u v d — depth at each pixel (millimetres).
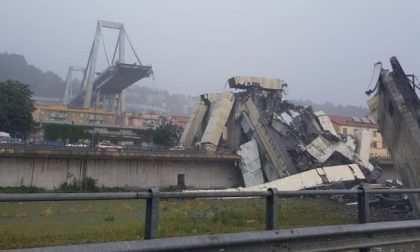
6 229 8805
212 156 74875
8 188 58938
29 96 93312
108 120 155500
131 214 13867
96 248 4891
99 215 12641
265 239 6152
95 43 179750
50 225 9781
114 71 149500
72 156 63312
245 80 82375
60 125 100312
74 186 62875
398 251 9000
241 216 11203
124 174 68062
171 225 11047
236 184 77812
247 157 75000
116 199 5023
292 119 77562
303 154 68750
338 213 14234
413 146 25312
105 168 66562
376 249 9156
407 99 25938
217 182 76500
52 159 62531
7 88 90250
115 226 11000
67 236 8891
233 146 82188
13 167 59812
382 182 76625
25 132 91312
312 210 12586
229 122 85125
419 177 25109
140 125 149125
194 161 74812
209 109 91125
